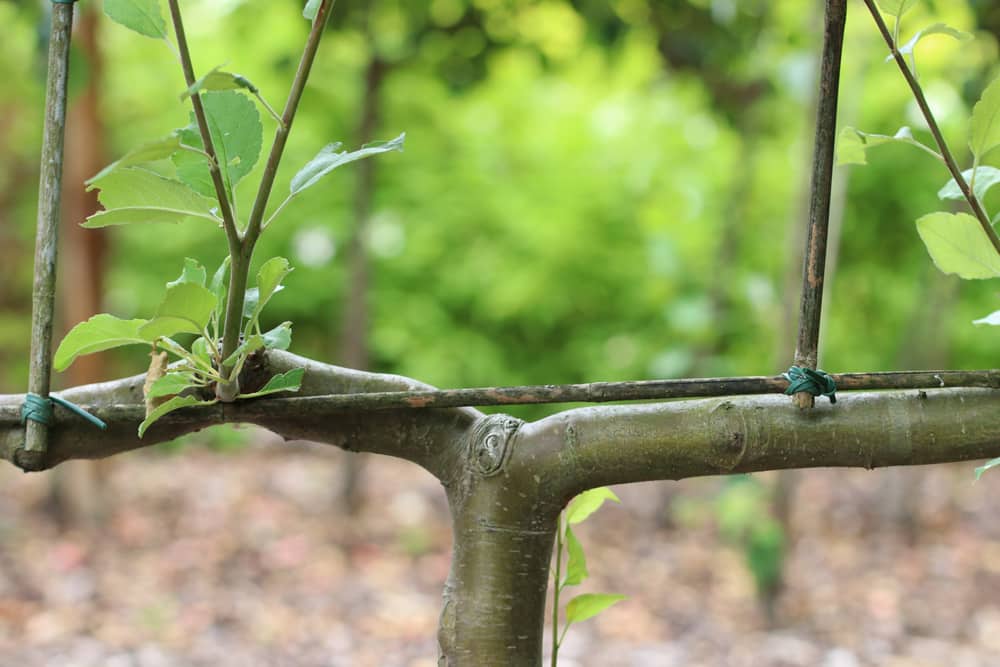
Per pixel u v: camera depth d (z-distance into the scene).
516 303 5.65
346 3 4.21
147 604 3.71
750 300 4.29
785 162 5.06
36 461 0.88
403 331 5.84
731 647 3.40
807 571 4.20
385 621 3.61
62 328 5.01
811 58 3.61
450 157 5.82
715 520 4.79
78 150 4.58
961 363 5.74
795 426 0.84
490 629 0.88
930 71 3.68
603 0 3.66
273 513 4.87
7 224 6.48
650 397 0.85
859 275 5.73
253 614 3.65
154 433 0.92
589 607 1.00
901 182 5.29
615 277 5.64
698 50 3.97
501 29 4.07
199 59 5.76
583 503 1.03
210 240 6.22
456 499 0.91
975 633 3.54
